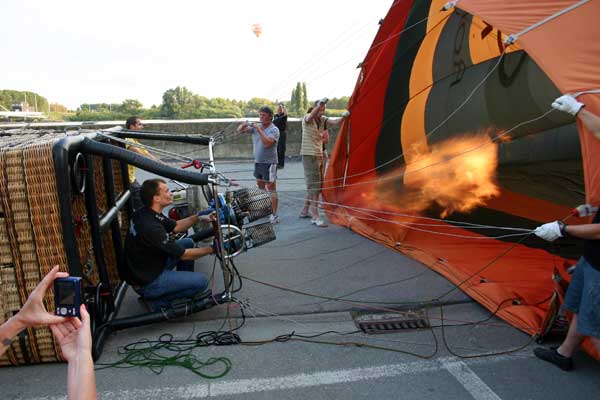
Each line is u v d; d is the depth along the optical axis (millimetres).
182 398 2943
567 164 5898
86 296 3408
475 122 6414
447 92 6402
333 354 3482
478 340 3686
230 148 12398
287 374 3209
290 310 4238
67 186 3062
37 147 3014
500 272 4832
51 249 3104
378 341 3686
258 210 4277
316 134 7098
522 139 6301
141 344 3635
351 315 4164
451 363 3352
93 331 3480
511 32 3535
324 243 6273
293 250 5977
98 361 3387
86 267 3643
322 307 4289
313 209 7195
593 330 2836
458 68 6070
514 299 4191
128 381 3131
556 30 3303
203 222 5590
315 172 7129
